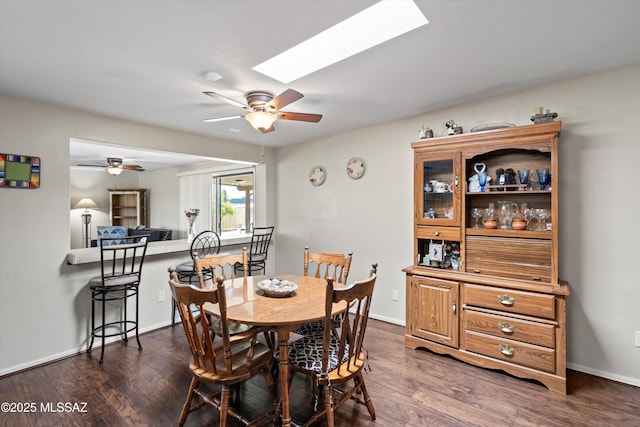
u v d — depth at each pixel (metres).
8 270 2.57
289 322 1.74
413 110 3.17
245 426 1.92
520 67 2.25
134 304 3.36
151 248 3.45
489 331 2.53
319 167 4.32
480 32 1.78
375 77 2.37
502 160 2.83
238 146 4.45
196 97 2.69
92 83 2.39
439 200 2.98
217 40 1.82
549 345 2.28
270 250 4.87
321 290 2.39
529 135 2.44
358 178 3.89
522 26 1.73
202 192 6.59
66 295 2.88
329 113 3.25
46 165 2.77
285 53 2.13
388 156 3.61
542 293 2.31
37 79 2.31
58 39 1.79
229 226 6.14
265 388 2.37
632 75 2.27
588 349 2.47
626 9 1.58
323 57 2.13
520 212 2.71
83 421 1.97
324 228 4.29
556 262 2.36
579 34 1.82
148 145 3.50
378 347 2.99
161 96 2.66
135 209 7.92
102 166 6.46
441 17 1.64
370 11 1.71
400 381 2.41
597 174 2.41
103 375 2.52
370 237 3.80
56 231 2.82
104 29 1.70
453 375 2.49
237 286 2.51
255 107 2.52
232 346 2.08
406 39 1.85
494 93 2.74
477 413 2.04
